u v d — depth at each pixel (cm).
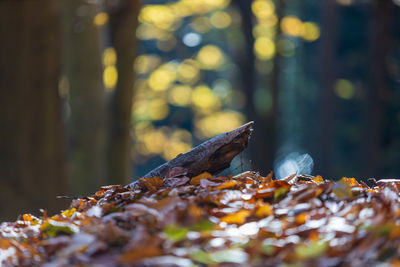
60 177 1079
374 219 305
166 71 3005
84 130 1502
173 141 3734
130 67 1455
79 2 1498
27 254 348
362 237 291
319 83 3562
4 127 1038
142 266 284
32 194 1053
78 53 1504
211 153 484
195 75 3431
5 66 1029
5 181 1040
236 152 494
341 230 308
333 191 388
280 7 2598
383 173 2984
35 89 1045
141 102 3284
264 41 2884
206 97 3356
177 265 278
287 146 3953
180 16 2311
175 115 4003
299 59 4022
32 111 1047
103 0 1441
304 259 273
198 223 334
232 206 377
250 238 315
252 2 2736
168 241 304
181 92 3344
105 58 1819
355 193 397
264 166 2577
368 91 2800
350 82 3719
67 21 1495
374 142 2781
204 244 306
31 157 1050
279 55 2630
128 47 1448
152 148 3619
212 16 2827
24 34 1030
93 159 1497
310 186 398
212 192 405
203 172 491
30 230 398
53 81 1064
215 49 3406
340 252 282
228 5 2764
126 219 365
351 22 3756
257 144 2603
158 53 4009
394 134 2969
